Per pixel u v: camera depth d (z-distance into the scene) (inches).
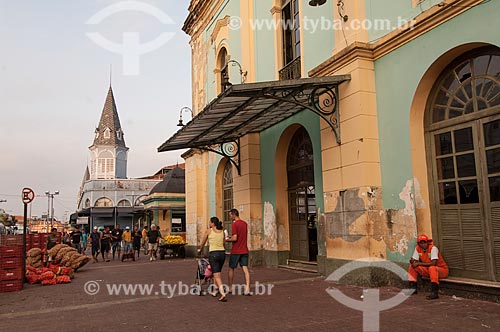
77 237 861.8
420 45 326.6
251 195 557.6
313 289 345.7
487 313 240.8
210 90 747.4
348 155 372.2
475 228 294.8
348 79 373.1
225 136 563.8
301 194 501.4
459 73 312.7
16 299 374.6
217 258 324.8
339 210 381.1
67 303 341.1
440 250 319.3
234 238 339.6
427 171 330.3
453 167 313.6
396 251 342.3
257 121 514.9
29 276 466.9
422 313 248.7
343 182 377.4
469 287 281.7
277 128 523.2
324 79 366.9
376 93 367.9
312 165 482.6
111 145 2373.3
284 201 526.0
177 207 1237.7
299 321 243.4
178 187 1257.4
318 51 440.1
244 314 267.4
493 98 287.0
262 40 567.8
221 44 693.9
